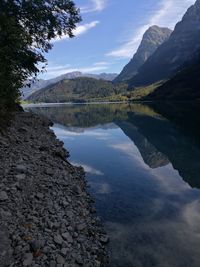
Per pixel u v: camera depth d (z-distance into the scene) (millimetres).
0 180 13180
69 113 119312
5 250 8883
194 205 16656
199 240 12586
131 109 125250
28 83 29109
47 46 31859
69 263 9539
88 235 11984
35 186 14055
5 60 23719
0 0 26922
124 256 11297
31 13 29234
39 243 9609
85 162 27891
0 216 10336
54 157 22125
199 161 27672
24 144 22125
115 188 19672
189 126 52250
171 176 22797
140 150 34156
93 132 53688
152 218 14781
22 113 46219
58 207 12945
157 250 11766
